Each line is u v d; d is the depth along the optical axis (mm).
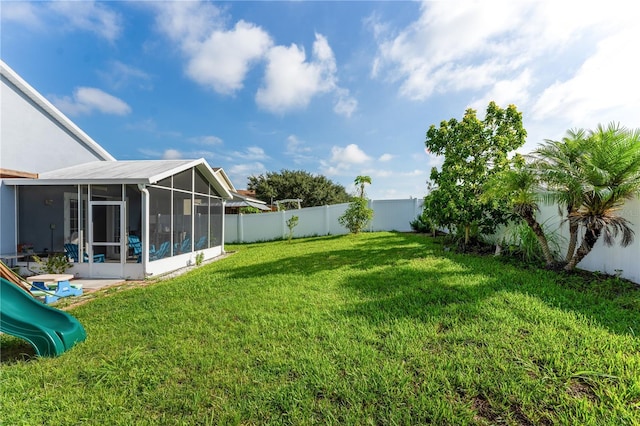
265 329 3512
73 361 2916
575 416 1889
